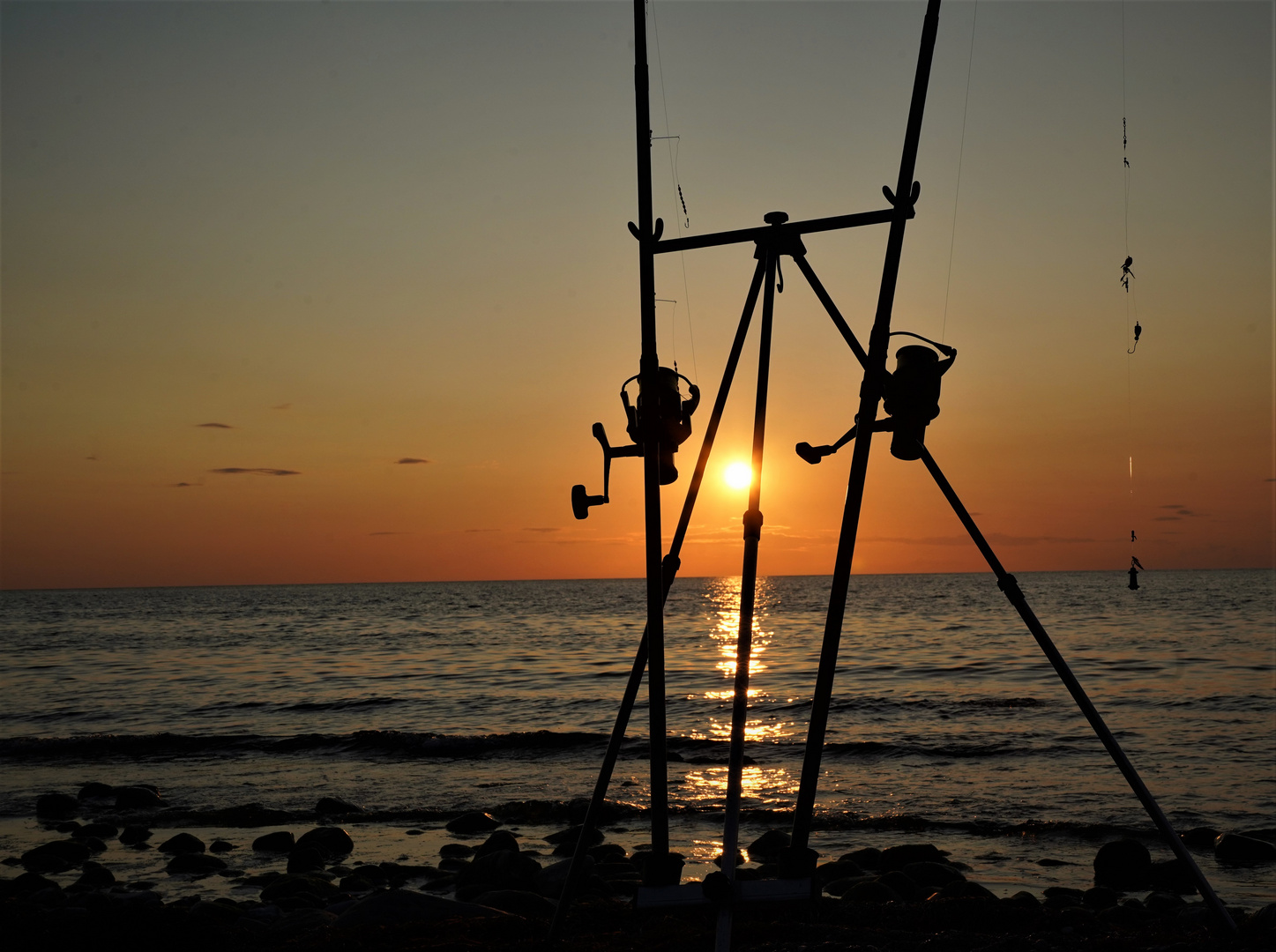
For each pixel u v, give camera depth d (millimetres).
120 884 9516
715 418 4551
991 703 22125
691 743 17812
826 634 3957
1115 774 14094
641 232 4551
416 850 10867
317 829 10969
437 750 17672
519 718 22531
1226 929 4832
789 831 11164
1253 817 11422
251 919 7102
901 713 21219
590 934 5887
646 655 4711
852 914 6484
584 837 4816
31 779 15664
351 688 29062
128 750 18031
